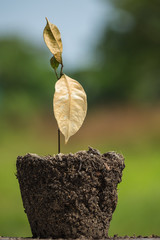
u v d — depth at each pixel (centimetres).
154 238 38
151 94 390
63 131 36
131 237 38
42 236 36
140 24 378
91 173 36
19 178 37
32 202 36
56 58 38
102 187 36
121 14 380
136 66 400
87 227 36
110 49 411
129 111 396
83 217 36
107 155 37
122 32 392
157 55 382
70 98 36
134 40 388
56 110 36
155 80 385
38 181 36
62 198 35
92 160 36
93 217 36
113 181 37
